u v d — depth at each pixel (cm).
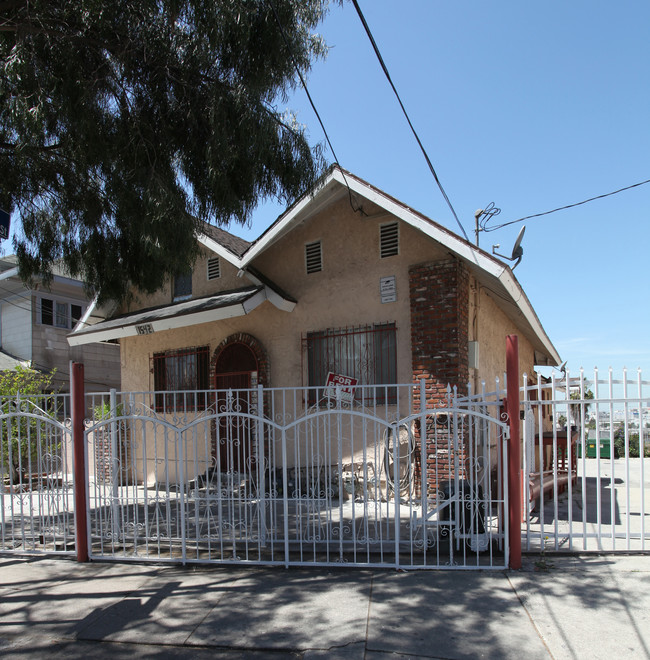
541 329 1097
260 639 383
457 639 373
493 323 1022
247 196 689
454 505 567
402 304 857
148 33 605
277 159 682
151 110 664
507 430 511
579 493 935
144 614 431
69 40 585
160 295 1197
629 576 479
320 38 671
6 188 733
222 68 630
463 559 514
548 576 483
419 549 554
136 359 1186
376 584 476
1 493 633
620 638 369
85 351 1758
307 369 938
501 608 419
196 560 548
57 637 397
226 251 984
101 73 622
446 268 804
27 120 566
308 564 527
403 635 381
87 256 795
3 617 435
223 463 988
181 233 652
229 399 565
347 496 823
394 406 835
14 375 1217
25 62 557
